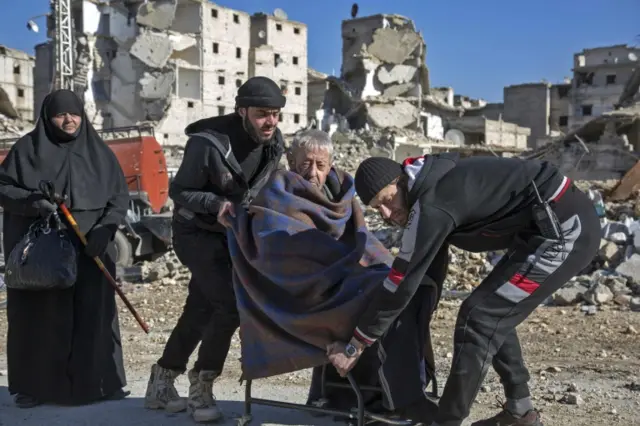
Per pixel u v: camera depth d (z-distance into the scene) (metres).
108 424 4.85
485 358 3.77
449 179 3.70
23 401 5.32
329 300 3.99
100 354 5.43
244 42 62.66
